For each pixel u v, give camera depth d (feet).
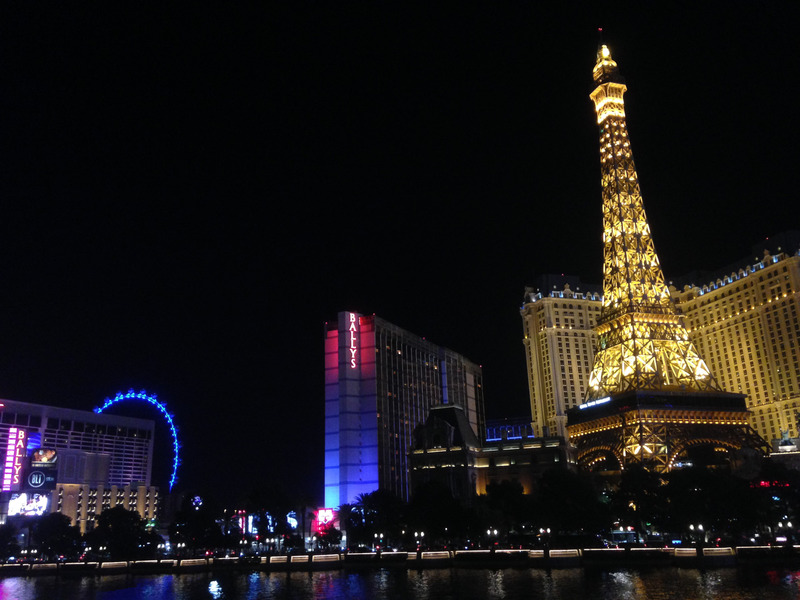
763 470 570.87
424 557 513.86
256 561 561.02
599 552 451.12
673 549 428.15
